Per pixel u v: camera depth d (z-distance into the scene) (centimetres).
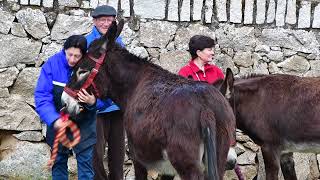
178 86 379
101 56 416
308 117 509
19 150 573
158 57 597
